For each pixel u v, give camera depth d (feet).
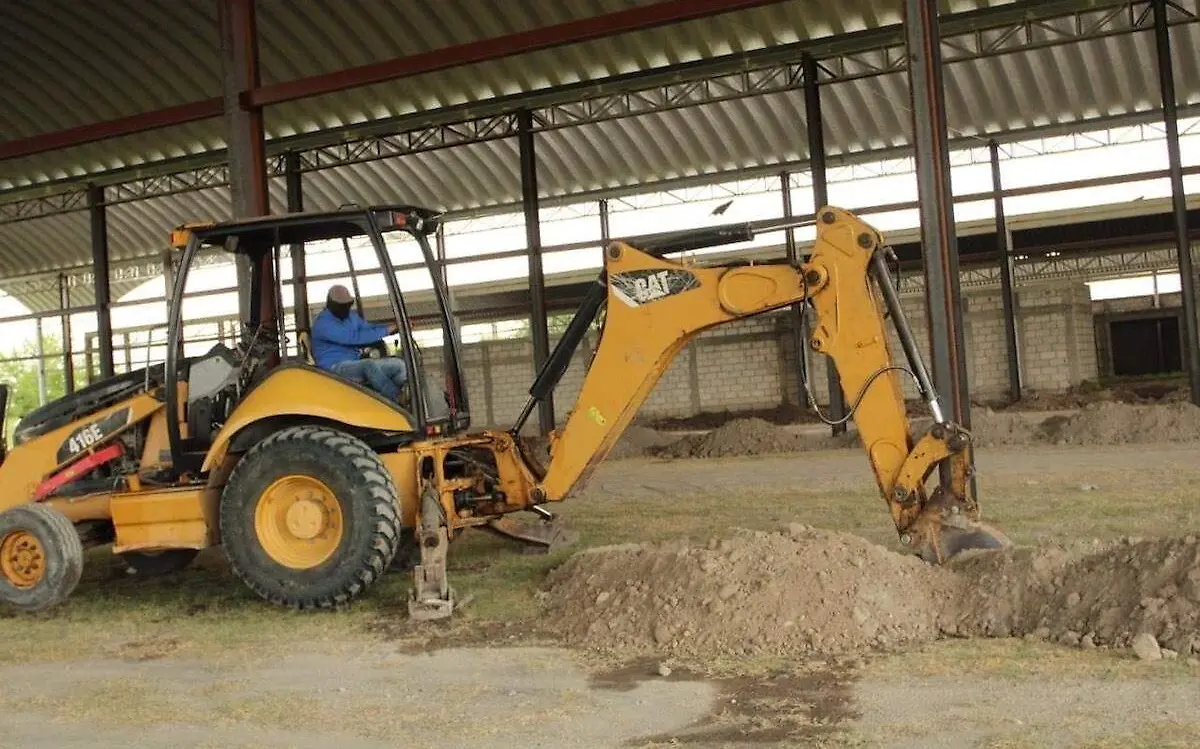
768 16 53.06
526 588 21.72
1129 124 62.08
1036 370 79.25
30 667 18.24
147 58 57.93
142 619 21.36
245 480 21.06
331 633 19.36
